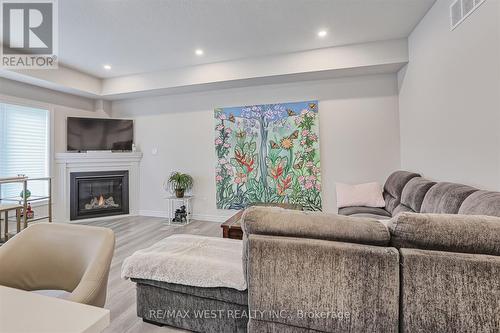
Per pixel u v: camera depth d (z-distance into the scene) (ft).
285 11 8.97
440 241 3.58
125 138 16.44
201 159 15.53
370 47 11.37
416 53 10.11
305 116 13.51
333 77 13.06
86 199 15.60
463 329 3.39
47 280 3.60
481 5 6.25
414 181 8.85
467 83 6.92
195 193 15.67
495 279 3.29
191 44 11.36
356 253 3.77
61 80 13.41
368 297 3.73
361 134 12.92
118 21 9.38
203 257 5.57
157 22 9.51
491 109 6.05
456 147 7.53
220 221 15.07
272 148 14.05
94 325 2.08
